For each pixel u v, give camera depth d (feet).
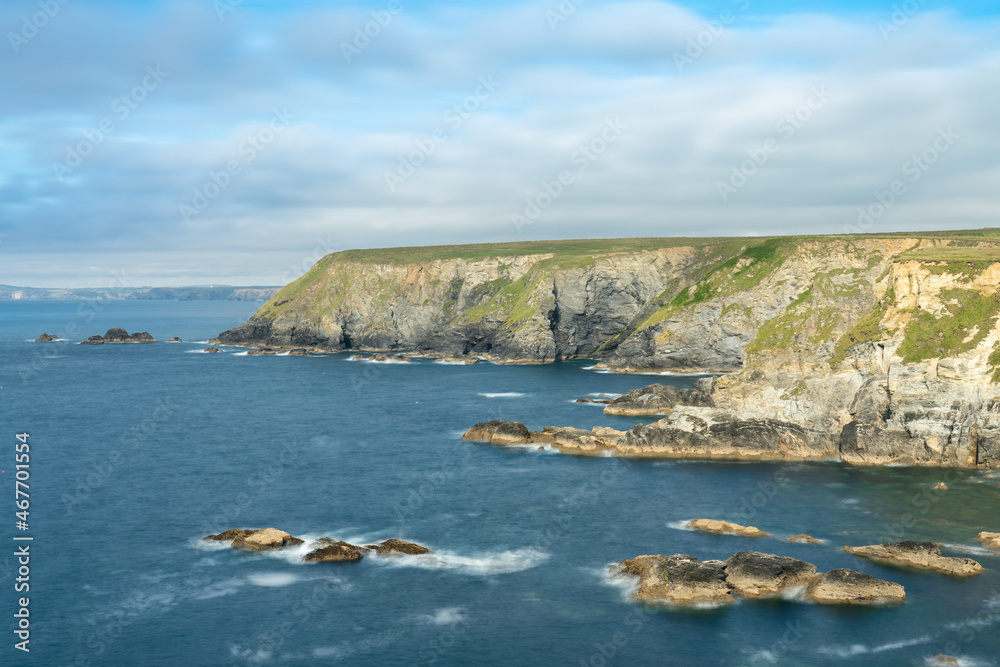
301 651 173.68
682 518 256.93
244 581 210.38
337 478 312.50
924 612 186.60
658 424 359.05
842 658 166.91
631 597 198.80
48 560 225.35
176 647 175.83
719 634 178.70
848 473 309.63
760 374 378.53
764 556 209.26
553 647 174.19
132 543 238.89
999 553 219.61
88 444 383.24
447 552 229.66
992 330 320.91
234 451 364.17
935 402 318.24
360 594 202.08
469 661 168.76
